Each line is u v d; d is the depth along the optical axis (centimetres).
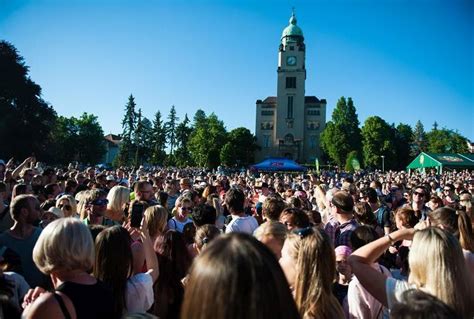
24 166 1242
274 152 10619
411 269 282
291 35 10681
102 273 349
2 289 291
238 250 152
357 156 8462
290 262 333
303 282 297
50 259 292
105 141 13238
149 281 371
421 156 4350
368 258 309
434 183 2008
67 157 8406
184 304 154
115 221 662
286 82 10575
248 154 10175
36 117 5416
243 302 144
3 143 4894
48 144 5919
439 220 457
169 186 1249
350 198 593
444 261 264
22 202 503
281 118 10512
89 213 595
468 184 2058
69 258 291
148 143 10875
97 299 291
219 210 905
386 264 545
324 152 10212
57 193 914
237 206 665
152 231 498
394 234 314
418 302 191
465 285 262
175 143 11919
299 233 334
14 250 489
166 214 514
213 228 485
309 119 10700
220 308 144
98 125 10350
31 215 504
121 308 345
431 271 266
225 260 149
